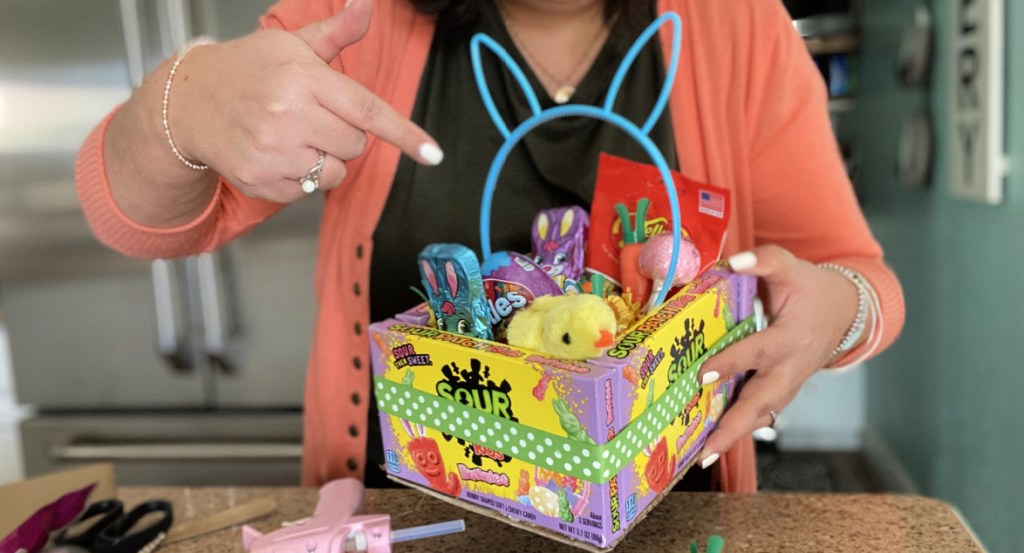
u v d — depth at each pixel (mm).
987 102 1556
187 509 785
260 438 1912
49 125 1833
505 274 590
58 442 1974
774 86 819
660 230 654
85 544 685
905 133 2094
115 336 1938
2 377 2594
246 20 1727
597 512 528
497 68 843
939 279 2008
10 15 1783
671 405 583
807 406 2752
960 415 1854
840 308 720
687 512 721
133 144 646
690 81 830
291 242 1819
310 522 653
